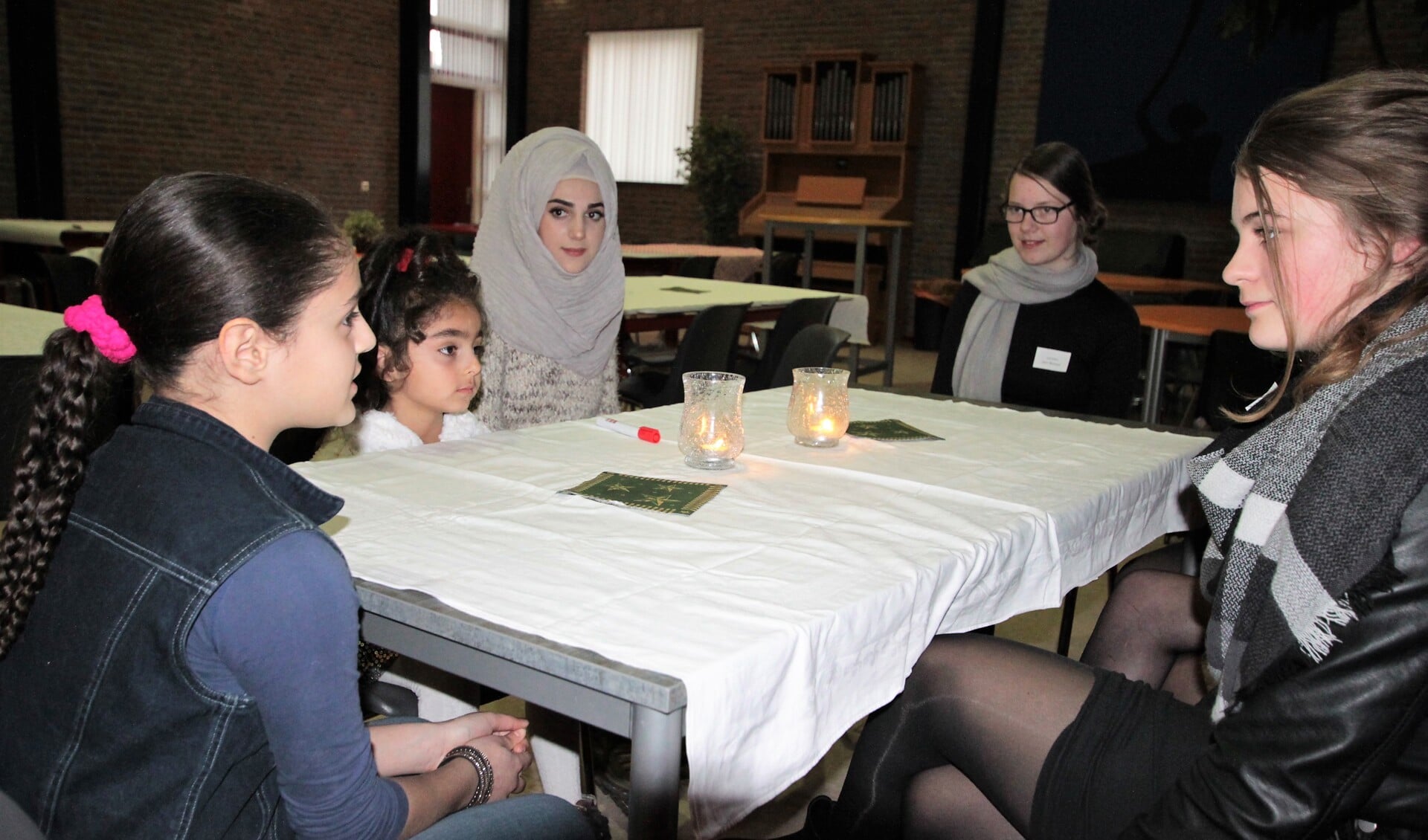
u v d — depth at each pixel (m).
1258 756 0.78
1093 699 1.06
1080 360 2.52
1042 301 2.56
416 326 1.64
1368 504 0.76
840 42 8.80
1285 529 0.82
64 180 7.82
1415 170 0.82
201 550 0.75
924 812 1.17
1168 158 7.37
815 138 8.68
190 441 0.80
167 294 0.78
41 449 0.79
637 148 10.16
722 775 0.87
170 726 0.75
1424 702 0.74
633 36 9.98
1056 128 7.78
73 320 0.79
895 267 7.61
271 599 0.75
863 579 1.06
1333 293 0.89
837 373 1.69
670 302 4.20
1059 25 7.65
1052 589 1.37
